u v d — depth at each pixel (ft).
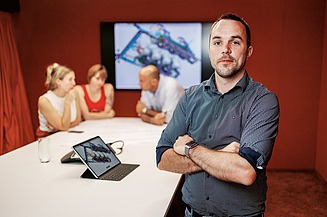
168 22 14.03
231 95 4.89
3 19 13.92
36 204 4.90
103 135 9.33
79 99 11.56
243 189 4.63
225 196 4.68
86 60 14.84
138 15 14.28
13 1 14.12
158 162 5.36
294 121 13.98
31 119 15.29
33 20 14.84
